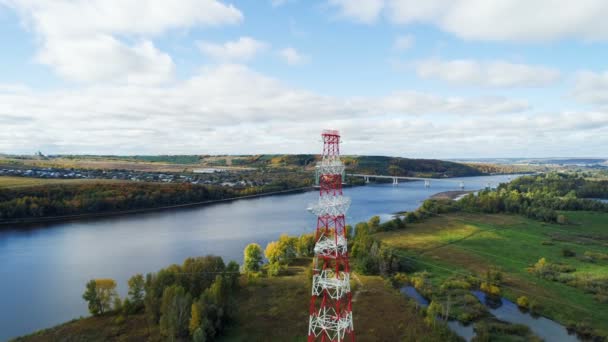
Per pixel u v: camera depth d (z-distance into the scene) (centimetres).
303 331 7388
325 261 5953
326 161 5562
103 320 7856
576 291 9806
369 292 9581
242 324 7725
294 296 9131
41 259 12962
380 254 11544
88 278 11150
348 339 7106
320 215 5619
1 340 7556
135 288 8294
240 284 9700
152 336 7138
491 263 12319
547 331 7894
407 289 10175
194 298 7625
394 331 7481
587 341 7475
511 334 7588
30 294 9925
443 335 7250
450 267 11931
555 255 13200
